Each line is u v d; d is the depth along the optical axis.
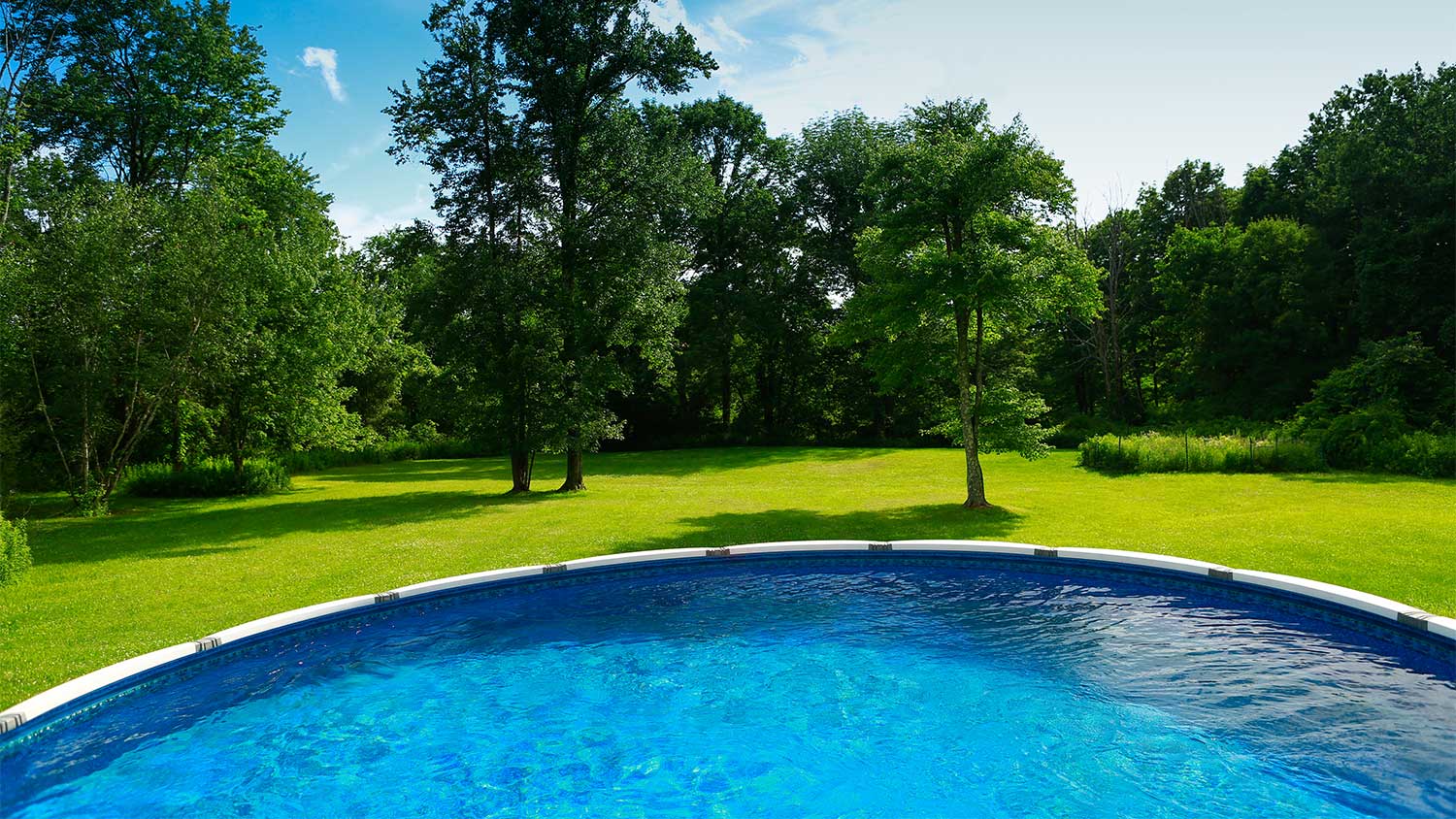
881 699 7.61
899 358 19.00
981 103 18.70
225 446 30.31
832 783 6.10
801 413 51.22
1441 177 33.41
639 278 23.44
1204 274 40.56
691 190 24.94
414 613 10.48
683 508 19.45
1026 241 17.12
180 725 7.15
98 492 20.73
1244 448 25.06
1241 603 10.31
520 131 23.61
